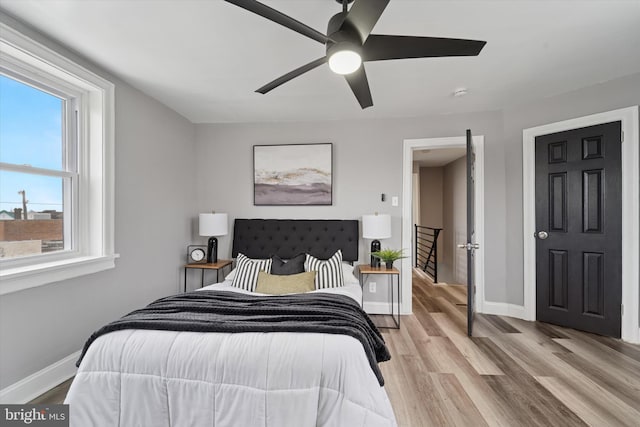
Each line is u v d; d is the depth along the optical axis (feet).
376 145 11.63
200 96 9.59
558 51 6.99
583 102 9.11
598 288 8.96
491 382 6.52
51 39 6.41
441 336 9.11
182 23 5.89
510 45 6.70
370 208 11.65
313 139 11.94
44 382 6.25
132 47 6.76
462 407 5.68
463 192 17.88
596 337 8.80
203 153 12.42
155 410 4.45
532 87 9.02
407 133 11.46
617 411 5.54
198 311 5.68
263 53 7.04
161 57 7.20
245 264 9.65
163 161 10.32
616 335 8.63
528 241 10.34
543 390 6.21
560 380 6.57
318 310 5.72
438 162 20.90
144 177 9.36
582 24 5.96
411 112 11.02
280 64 7.57
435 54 5.04
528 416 5.42
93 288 7.48
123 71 7.89
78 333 7.07
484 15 5.66
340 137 11.81
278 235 11.61
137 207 9.05
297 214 11.99
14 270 5.78
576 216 9.34
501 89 9.13
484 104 10.36
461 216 18.13
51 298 6.44
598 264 8.95
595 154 8.95
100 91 7.61
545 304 10.07
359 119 11.71
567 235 9.53
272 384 4.25
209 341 4.63
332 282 9.14
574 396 6.00
